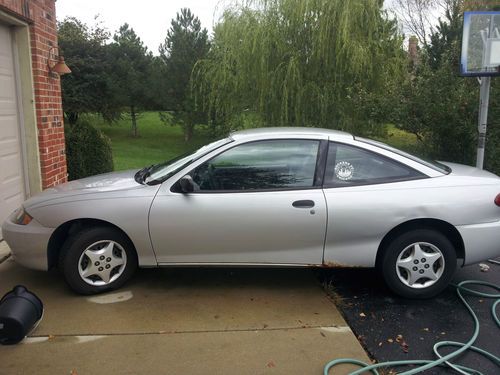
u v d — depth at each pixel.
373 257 4.18
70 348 3.39
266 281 4.66
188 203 4.09
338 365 3.25
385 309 4.10
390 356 3.37
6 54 6.12
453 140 8.36
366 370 3.15
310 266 4.23
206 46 21.09
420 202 4.09
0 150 5.93
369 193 4.12
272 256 4.19
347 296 4.36
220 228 4.10
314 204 4.09
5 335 3.40
